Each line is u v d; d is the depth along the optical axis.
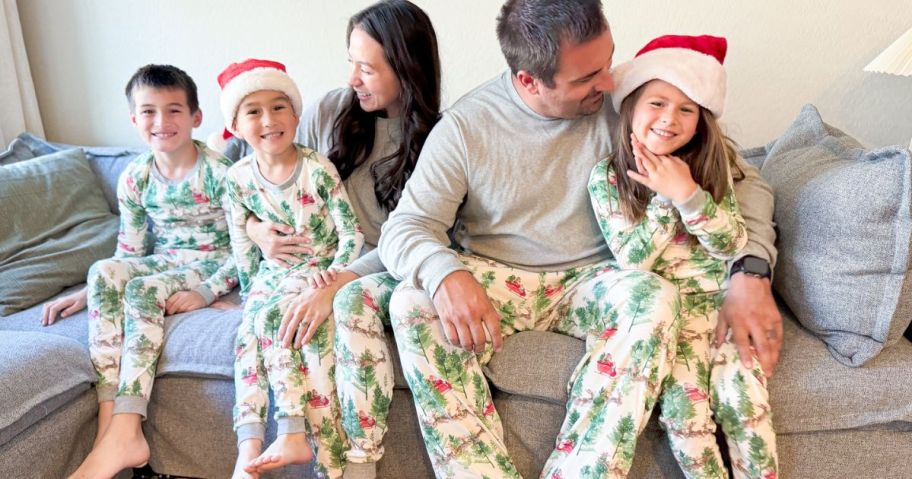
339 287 1.48
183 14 2.17
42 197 1.95
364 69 1.57
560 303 1.46
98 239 1.95
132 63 2.26
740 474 1.25
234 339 1.49
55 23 2.27
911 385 1.25
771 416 1.24
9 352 1.38
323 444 1.40
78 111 2.37
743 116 1.97
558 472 1.23
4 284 1.73
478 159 1.44
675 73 1.26
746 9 1.87
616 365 1.23
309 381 1.41
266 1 2.11
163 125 1.69
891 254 1.26
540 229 1.45
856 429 1.27
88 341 1.57
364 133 1.69
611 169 1.40
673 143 1.29
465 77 2.07
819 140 1.60
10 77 2.20
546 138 1.42
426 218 1.42
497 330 1.28
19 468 1.32
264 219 1.66
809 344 1.35
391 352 1.42
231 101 1.55
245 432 1.38
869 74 1.88
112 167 2.14
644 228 1.34
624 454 1.20
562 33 1.24
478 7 1.99
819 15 1.85
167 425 1.53
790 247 1.42
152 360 1.50
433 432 1.28
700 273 1.38
